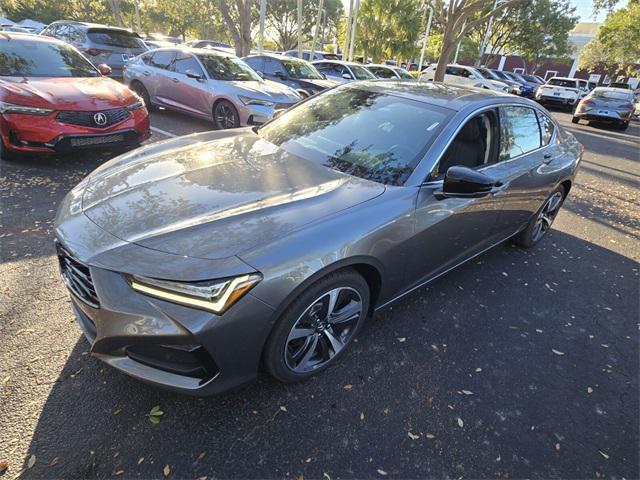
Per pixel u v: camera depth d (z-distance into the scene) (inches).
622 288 147.4
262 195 86.2
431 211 98.1
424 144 102.8
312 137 116.2
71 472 66.3
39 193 163.0
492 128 119.9
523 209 141.9
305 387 87.2
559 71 1728.6
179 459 70.1
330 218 81.3
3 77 186.9
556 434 84.7
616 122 609.0
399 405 85.8
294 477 69.5
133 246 69.8
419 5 909.2
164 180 90.7
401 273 98.9
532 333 115.6
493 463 76.7
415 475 72.6
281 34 1873.8
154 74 324.2
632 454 82.7
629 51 1144.8
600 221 216.7
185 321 65.5
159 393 81.4
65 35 412.5
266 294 70.1
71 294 76.4
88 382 81.9
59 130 178.7
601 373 103.8
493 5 1170.6
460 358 101.7
